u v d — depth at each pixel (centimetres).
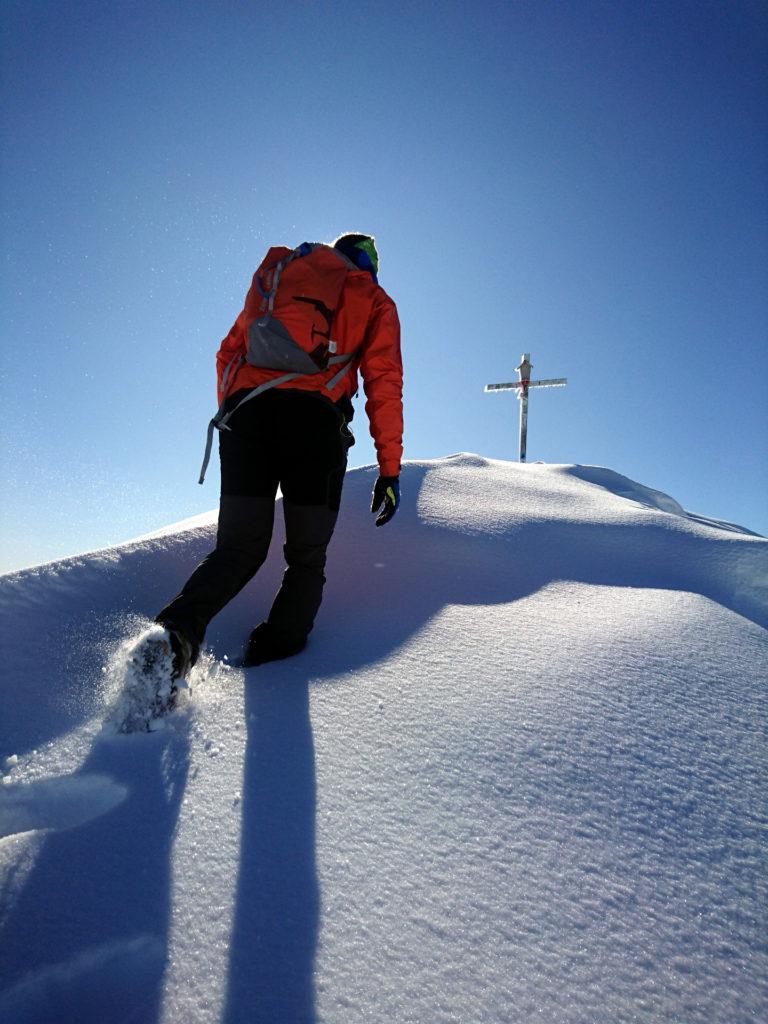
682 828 94
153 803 98
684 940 76
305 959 72
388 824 93
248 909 79
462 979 70
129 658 122
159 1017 65
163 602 186
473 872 85
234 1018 65
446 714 123
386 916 78
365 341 167
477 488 328
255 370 159
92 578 188
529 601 199
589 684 135
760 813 98
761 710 128
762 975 72
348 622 179
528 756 109
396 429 165
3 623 158
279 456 157
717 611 185
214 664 153
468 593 202
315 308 156
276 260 172
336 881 83
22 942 74
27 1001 67
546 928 77
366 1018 65
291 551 161
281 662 153
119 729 120
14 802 99
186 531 222
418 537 246
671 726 120
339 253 172
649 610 186
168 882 83
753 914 80
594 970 71
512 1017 66
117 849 88
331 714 124
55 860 86
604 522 282
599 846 90
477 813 96
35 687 137
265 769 106
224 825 93
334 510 163
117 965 71
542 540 260
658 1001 68
